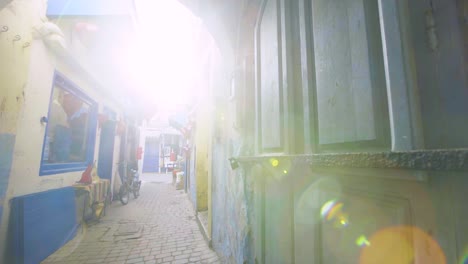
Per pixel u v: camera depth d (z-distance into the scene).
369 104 0.77
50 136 4.15
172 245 4.14
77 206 4.77
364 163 0.68
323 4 1.09
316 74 1.13
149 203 8.00
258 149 1.93
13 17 2.94
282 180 1.43
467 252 0.50
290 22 1.42
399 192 0.67
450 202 0.53
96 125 6.08
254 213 2.00
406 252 0.63
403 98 0.63
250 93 2.31
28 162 3.38
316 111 1.12
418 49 0.62
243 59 2.45
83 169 5.43
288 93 1.37
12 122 2.99
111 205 7.47
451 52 0.57
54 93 4.19
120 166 8.76
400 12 0.66
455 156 0.43
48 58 3.76
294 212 1.28
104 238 4.47
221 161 3.47
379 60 0.75
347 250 0.87
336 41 0.98
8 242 2.96
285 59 1.41
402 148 0.62
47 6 3.65
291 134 1.34
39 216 3.43
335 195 0.96
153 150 22.22
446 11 0.59
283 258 1.39
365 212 0.80
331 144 1.00
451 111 0.55
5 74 2.85
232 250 2.74
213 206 3.98
